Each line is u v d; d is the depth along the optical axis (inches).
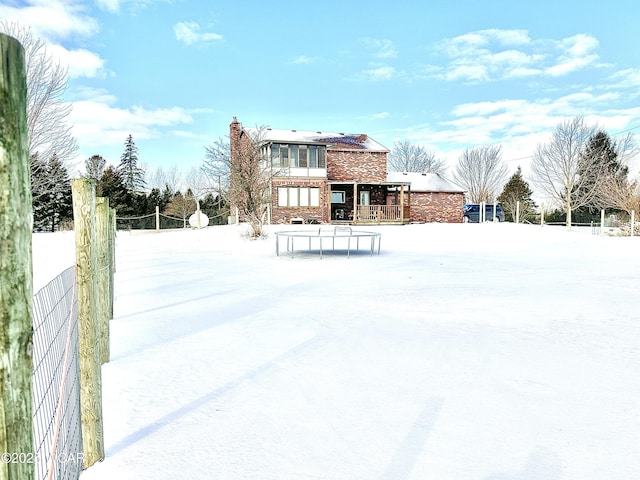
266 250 650.8
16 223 37.4
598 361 164.6
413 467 95.7
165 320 231.1
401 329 210.8
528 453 100.9
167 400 131.2
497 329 210.5
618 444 104.6
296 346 184.7
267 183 872.9
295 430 112.6
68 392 90.4
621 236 890.1
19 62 37.4
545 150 1772.9
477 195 2247.8
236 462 97.8
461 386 140.9
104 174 1492.4
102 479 91.4
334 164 1223.5
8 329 37.2
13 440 37.6
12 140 36.9
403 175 1385.3
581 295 295.9
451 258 544.4
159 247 706.2
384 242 764.0
